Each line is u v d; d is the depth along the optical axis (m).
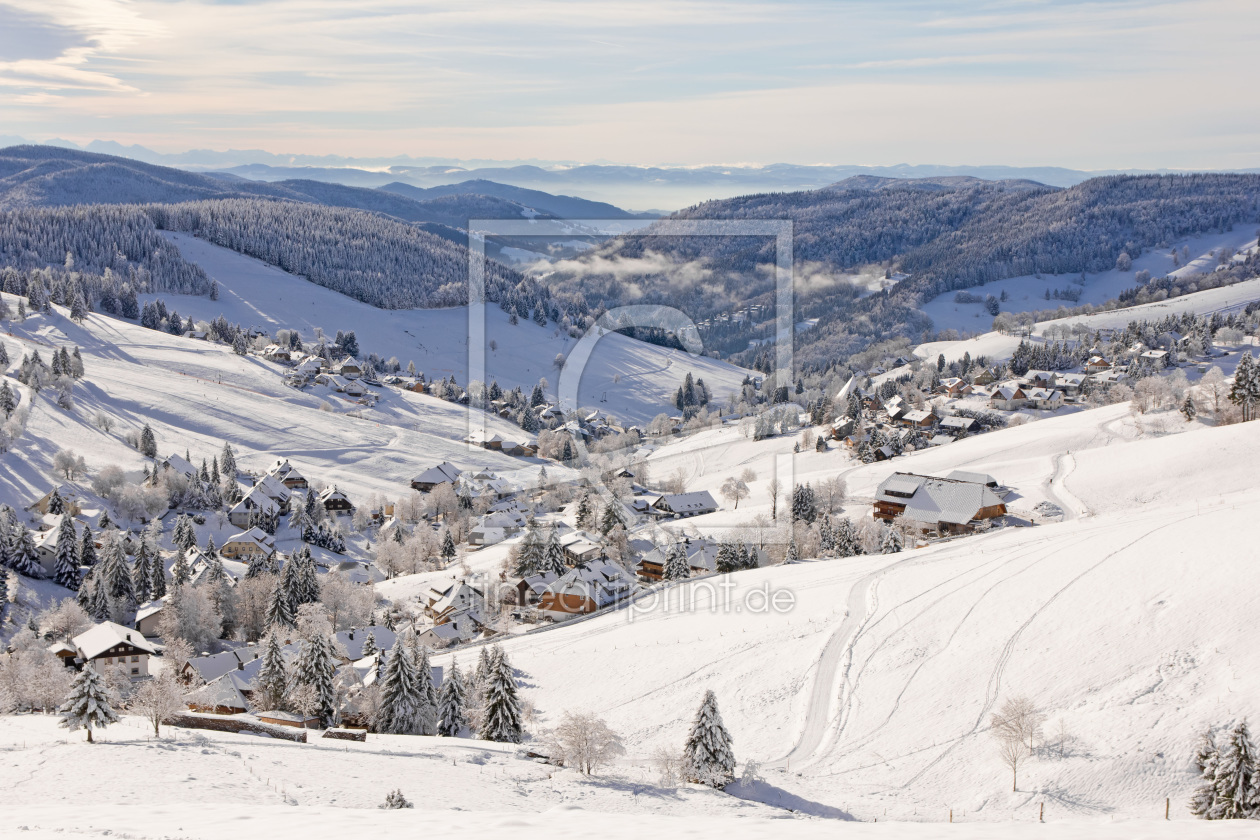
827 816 37.75
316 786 33.09
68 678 58.38
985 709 46.59
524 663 57.75
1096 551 62.25
